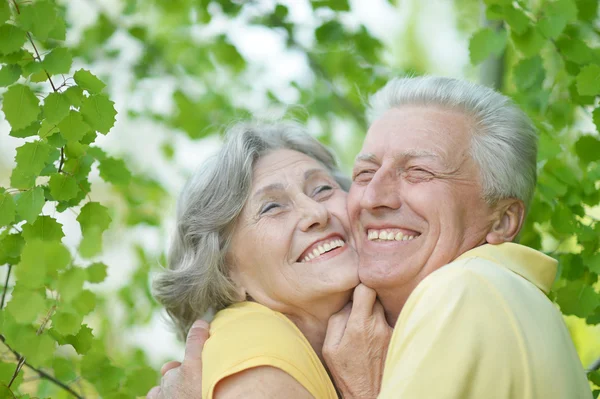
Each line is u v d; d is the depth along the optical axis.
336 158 2.47
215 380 1.79
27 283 1.72
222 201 2.18
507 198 1.99
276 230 2.09
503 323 1.54
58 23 1.80
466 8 4.82
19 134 1.85
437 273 1.71
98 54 4.06
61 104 1.76
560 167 2.42
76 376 2.22
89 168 2.01
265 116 2.44
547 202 2.40
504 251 1.88
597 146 2.30
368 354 1.94
